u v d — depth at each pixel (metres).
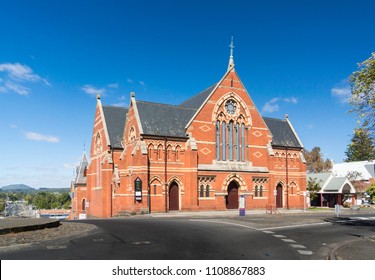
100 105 59.53
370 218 39.81
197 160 50.94
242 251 16.58
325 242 20.56
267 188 56.62
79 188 70.94
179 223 29.67
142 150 47.19
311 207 73.56
